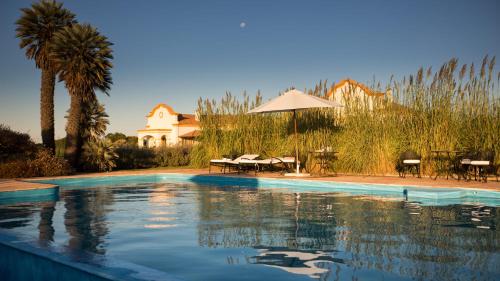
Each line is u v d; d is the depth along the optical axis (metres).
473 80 11.19
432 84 11.87
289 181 11.16
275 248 4.18
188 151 21.67
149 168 19.77
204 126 16.34
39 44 17.67
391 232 4.84
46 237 4.83
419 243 4.27
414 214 6.11
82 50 16.86
